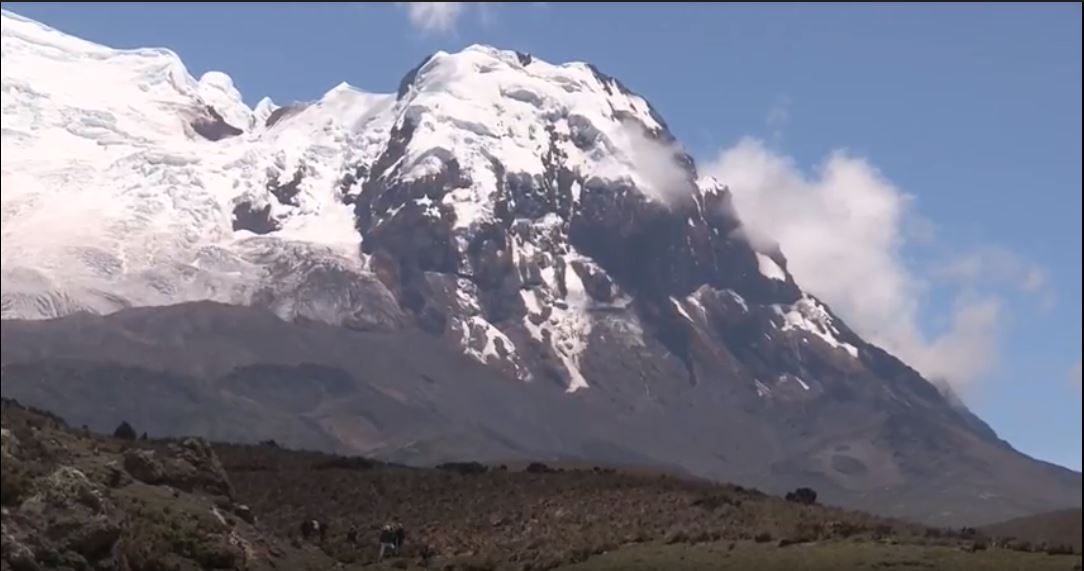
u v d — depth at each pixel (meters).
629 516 147.12
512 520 147.50
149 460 118.94
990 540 138.25
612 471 181.75
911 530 151.50
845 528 136.62
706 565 118.25
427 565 125.94
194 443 127.19
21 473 95.88
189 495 118.94
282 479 160.25
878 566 115.50
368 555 128.88
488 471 181.75
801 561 117.81
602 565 120.25
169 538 104.56
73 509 93.31
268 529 124.94
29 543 88.69
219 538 108.12
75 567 90.12
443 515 149.12
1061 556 121.81
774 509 151.38
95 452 120.56
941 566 115.56
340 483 158.38
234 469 166.88
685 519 144.88
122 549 96.06
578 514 148.88
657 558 121.88
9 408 139.88
